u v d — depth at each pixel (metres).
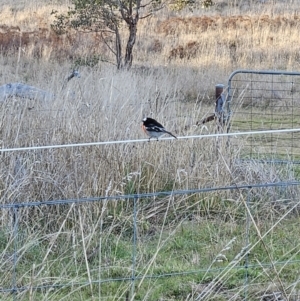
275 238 10.43
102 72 19.09
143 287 8.75
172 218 11.19
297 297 8.34
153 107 13.92
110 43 32.91
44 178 10.70
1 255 8.53
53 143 11.70
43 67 23.73
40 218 10.19
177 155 12.37
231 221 10.77
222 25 40.34
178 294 8.75
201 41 35.06
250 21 40.22
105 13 27.00
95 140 11.85
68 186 10.95
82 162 11.47
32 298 7.64
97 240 9.77
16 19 42.34
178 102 15.52
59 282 8.60
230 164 12.27
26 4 47.56
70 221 10.28
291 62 29.33
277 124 18.94
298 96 22.59
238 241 10.16
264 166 12.70
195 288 8.71
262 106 20.75
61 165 11.41
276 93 22.91
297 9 47.19
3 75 19.08
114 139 12.12
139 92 16.48
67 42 31.58
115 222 10.61
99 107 13.23
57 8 45.66
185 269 9.29
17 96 14.12
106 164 11.57
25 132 12.08
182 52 31.92
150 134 10.09
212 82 24.06
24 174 10.85
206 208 11.50
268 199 11.68
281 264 9.36
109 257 9.50
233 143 13.20
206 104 21.72
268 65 28.98
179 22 40.75
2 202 10.20
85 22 27.33
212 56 30.14
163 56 31.59
